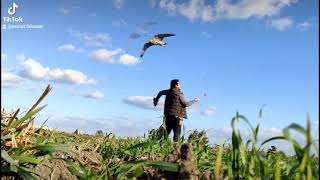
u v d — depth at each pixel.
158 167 3.19
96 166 4.11
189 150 3.15
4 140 3.50
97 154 4.40
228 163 2.67
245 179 2.46
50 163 3.44
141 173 3.16
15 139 3.58
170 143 5.32
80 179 3.47
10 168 2.99
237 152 2.44
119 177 3.23
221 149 2.34
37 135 4.32
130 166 3.33
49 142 4.06
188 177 3.09
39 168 3.33
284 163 3.05
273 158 3.61
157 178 3.25
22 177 3.04
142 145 3.98
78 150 4.25
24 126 3.63
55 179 3.34
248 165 2.44
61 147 3.33
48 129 5.02
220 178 3.06
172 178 3.22
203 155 4.47
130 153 4.81
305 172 2.05
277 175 2.33
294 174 2.79
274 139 2.31
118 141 5.95
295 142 1.98
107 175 3.29
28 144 3.76
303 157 1.88
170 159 3.39
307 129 1.72
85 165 3.98
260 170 2.40
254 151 2.35
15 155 3.21
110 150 4.98
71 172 3.42
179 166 3.17
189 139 4.86
